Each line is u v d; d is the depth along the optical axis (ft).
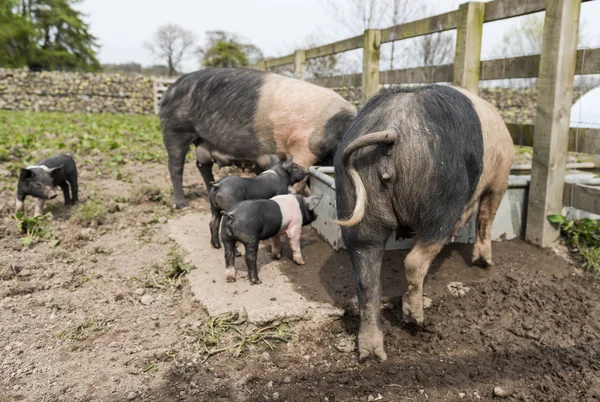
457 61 17.79
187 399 9.14
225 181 14.35
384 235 9.41
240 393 9.31
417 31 20.21
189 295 12.76
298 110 16.63
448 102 9.56
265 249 15.38
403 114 9.05
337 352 10.58
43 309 12.22
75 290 13.24
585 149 14.38
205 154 19.21
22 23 147.02
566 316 11.86
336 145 16.66
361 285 9.64
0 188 21.63
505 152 12.19
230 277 12.89
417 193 8.87
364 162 8.96
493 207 13.07
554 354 10.55
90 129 41.98
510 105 51.21
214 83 17.90
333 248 15.11
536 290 12.89
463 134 9.39
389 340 10.94
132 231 17.54
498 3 16.34
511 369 10.07
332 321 11.57
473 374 9.90
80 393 9.29
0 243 16.03
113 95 71.00
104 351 10.57
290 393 9.32
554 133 14.49
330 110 16.65
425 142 8.77
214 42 147.43
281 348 10.73
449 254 14.61
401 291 12.49
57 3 157.07
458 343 10.91
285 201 13.64
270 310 11.43
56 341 10.91
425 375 9.82
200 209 20.06
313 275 13.42
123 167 27.96
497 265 14.05
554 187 14.90
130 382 9.60
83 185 23.25
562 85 14.30
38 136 35.83
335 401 9.10
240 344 10.66
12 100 67.72
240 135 17.63
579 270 13.99
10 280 13.65
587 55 13.98
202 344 10.73
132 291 13.12
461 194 9.28
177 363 10.10
